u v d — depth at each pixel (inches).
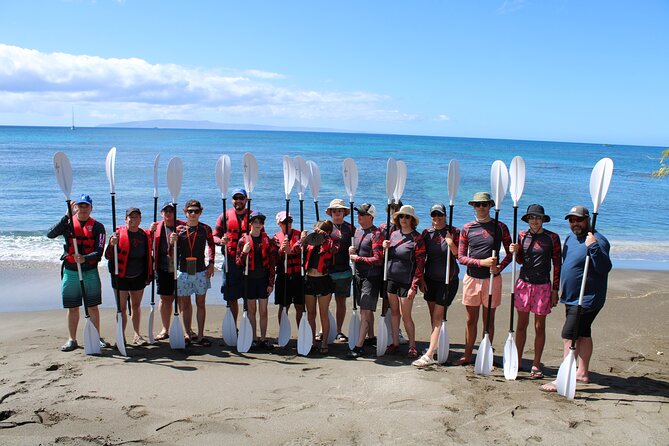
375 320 307.9
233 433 160.9
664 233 676.7
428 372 216.8
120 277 235.5
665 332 285.6
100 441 154.3
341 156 1980.8
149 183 978.7
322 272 236.5
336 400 186.4
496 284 215.3
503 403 184.5
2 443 151.6
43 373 207.9
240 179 1071.0
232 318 250.5
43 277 401.1
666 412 178.1
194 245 245.4
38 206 719.7
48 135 4013.3
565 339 206.4
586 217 195.8
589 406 182.5
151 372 211.8
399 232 235.0
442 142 5246.1
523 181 217.8
